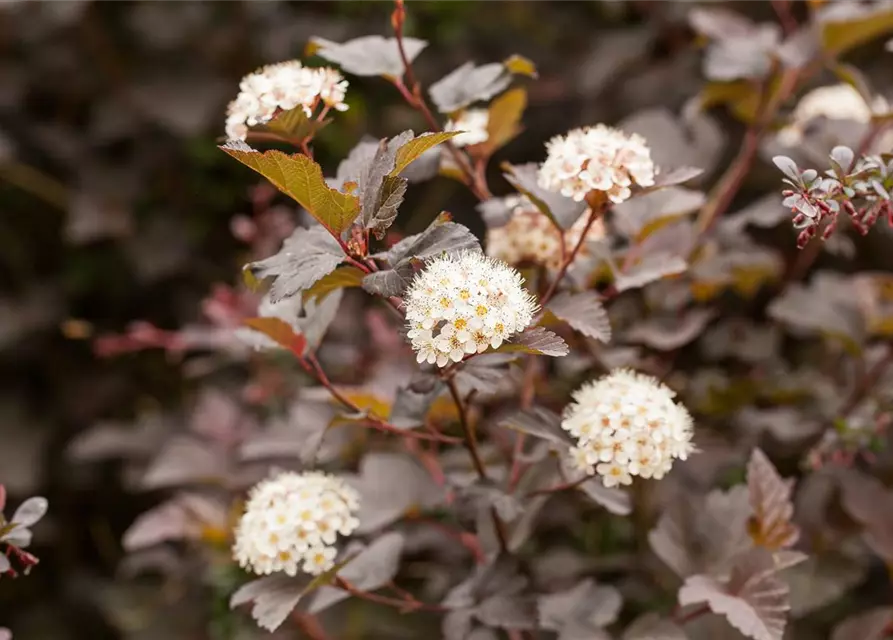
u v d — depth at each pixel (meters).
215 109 1.19
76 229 1.17
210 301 1.03
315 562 0.70
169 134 1.24
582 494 0.82
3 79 1.20
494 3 1.25
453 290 0.64
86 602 1.19
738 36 0.92
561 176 0.69
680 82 1.12
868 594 0.90
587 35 1.23
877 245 1.01
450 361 0.68
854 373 0.88
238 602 0.71
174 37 1.21
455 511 0.75
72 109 1.29
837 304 0.88
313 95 0.70
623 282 0.75
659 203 0.79
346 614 0.87
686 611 0.79
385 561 0.75
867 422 0.81
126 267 1.25
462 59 1.22
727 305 0.99
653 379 0.73
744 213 0.87
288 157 0.64
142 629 0.95
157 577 1.09
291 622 0.87
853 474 0.82
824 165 0.88
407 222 1.18
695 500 0.80
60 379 1.26
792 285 0.90
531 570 0.85
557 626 0.74
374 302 1.03
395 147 0.66
